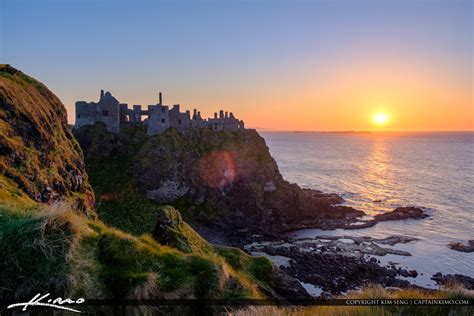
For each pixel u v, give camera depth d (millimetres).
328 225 88125
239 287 16547
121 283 13352
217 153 97938
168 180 83812
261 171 98688
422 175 174750
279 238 78625
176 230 31734
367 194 129125
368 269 60656
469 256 67312
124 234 16234
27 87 41750
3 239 11875
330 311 14117
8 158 26859
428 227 86562
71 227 13656
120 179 79688
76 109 89500
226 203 91625
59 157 36375
